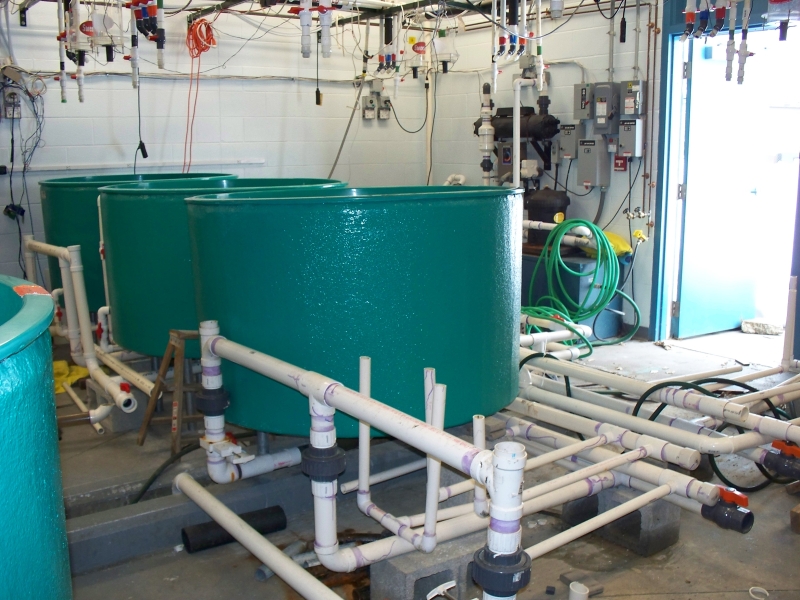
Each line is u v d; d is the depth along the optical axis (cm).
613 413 257
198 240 230
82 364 335
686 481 213
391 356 214
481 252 222
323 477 180
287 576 191
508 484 125
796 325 432
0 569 98
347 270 208
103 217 309
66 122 483
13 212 464
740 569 223
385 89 618
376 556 190
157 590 216
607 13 498
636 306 483
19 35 459
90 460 285
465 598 201
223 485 251
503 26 397
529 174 540
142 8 358
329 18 321
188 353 296
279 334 216
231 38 538
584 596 186
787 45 516
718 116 495
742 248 527
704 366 442
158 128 519
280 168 579
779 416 289
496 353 235
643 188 496
